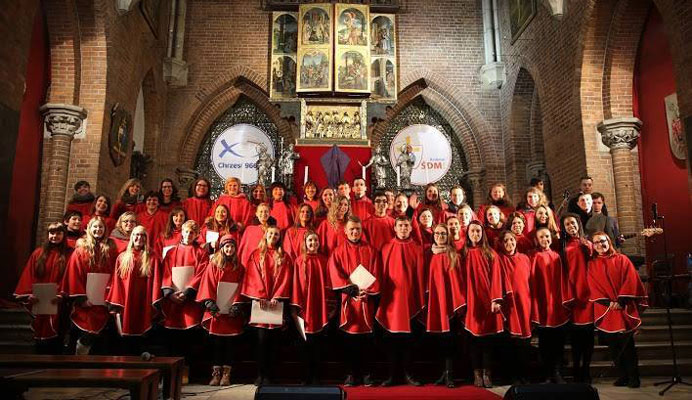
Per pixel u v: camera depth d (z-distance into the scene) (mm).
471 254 5973
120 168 11094
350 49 14195
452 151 15344
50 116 9477
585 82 10102
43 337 5762
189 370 6148
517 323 5816
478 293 5797
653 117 9664
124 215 6480
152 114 13875
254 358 6434
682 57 7414
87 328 5660
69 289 5676
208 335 6336
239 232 6887
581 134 10016
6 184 7023
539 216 6586
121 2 10633
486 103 14789
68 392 5508
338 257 5781
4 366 4145
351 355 5691
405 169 13891
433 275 5875
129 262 5793
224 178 15016
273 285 5734
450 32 15188
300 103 14086
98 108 9984
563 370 6473
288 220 7672
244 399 4973
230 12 15031
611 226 7039
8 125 7062
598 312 5879
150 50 12969
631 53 9953
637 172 9977
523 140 13859
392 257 5891
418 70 14875
